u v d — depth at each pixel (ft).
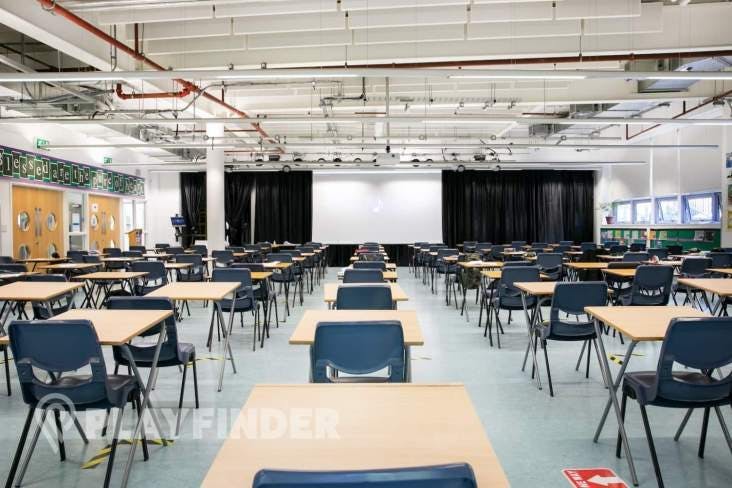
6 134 32.04
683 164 38.86
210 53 23.88
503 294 17.34
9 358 16.07
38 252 35.70
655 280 16.75
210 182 38.60
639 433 10.34
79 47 20.07
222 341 18.51
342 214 54.08
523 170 53.83
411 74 17.83
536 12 18.74
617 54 21.93
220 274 16.93
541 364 15.43
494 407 11.84
